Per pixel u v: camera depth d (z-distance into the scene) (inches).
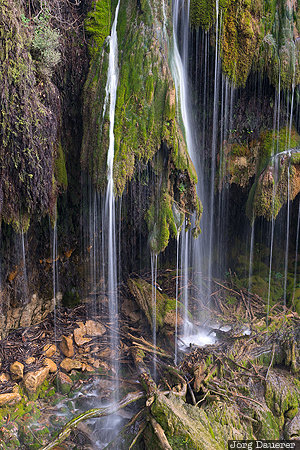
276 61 174.9
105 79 151.6
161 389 140.3
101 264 186.9
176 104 159.2
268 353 170.7
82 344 167.9
